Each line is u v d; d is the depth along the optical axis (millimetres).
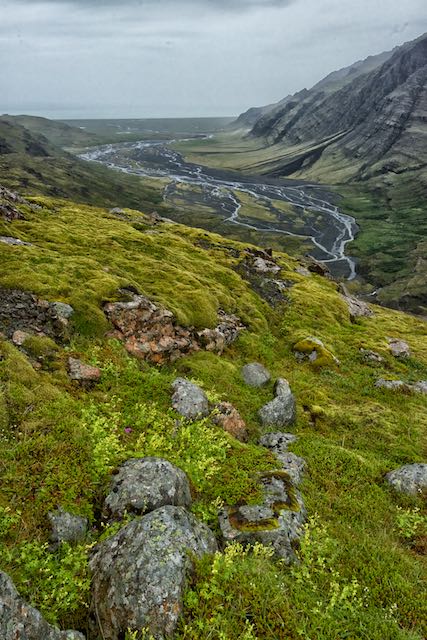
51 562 8289
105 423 12938
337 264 163750
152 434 13359
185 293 28781
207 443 13484
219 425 16031
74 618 7570
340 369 29594
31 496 9562
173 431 13711
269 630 7305
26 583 7727
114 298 22625
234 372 22906
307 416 21531
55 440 11359
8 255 23578
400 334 44094
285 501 11266
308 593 8539
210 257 45406
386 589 9188
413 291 131250
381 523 12469
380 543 11148
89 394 14914
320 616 7875
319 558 9602
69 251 29703
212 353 24312
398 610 8672
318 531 10703
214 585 7762
